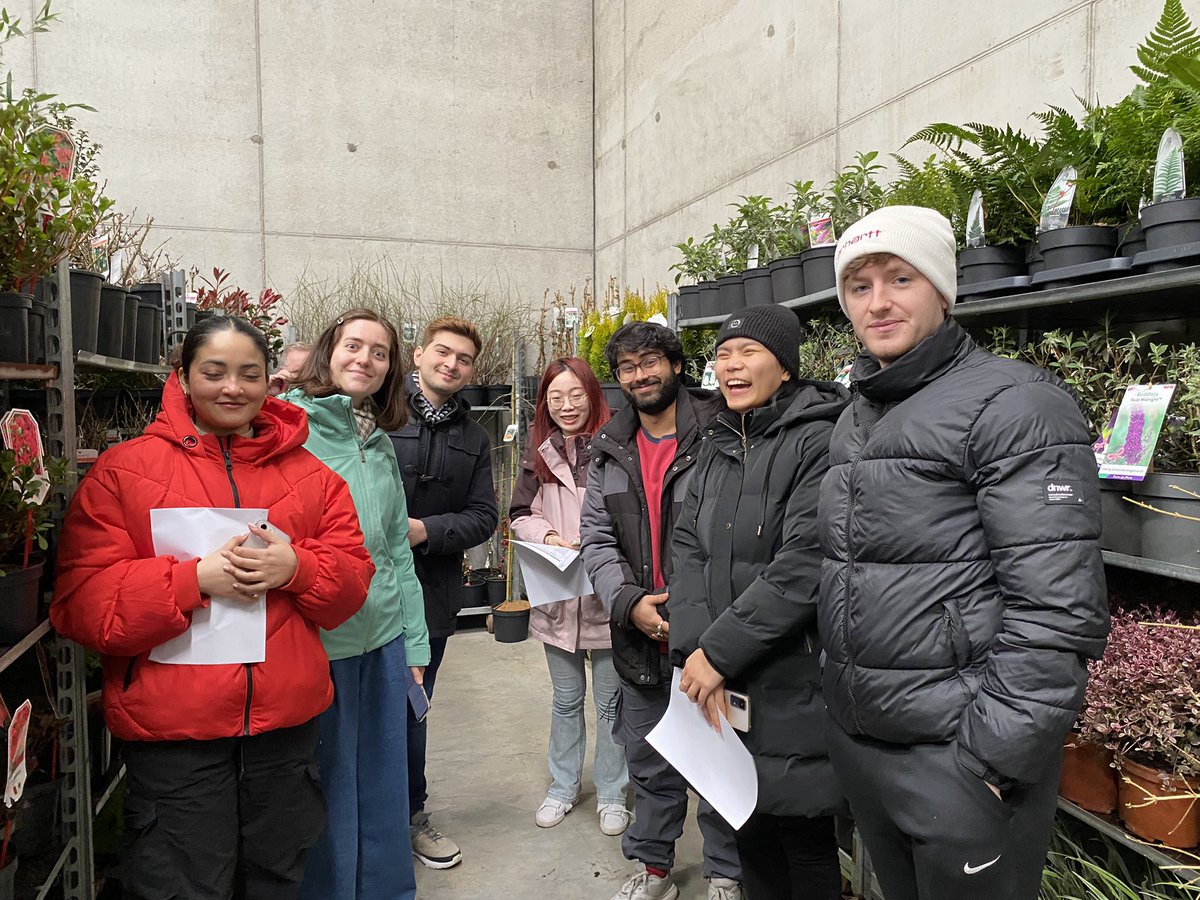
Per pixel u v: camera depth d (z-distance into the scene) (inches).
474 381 205.6
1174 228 58.0
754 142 158.4
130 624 55.4
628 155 211.9
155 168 196.2
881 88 125.7
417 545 96.7
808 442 65.0
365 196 212.8
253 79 202.7
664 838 86.4
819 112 139.9
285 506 63.6
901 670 48.4
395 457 87.7
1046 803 47.9
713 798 64.3
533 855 98.8
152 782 58.8
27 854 64.1
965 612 47.3
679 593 71.4
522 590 185.3
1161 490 60.2
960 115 111.3
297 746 64.0
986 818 46.4
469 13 219.3
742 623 62.9
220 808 60.4
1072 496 43.8
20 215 55.3
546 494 109.1
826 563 53.8
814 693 63.5
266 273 205.8
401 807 83.3
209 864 59.9
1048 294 66.5
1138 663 60.8
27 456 57.3
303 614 63.9
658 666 83.5
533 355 221.3
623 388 86.0
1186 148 62.0
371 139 212.8
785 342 67.5
